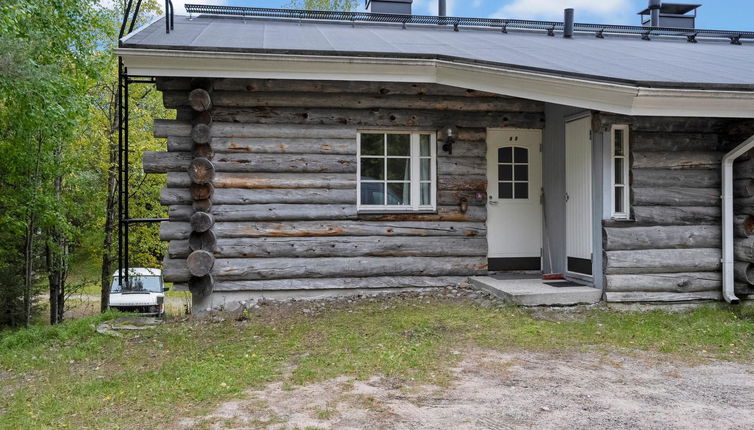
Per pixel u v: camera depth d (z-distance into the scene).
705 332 5.97
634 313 6.75
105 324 6.69
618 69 6.88
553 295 6.86
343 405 3.92
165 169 7.25
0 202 12.45
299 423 3.62
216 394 4.21
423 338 5.66
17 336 6.42
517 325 6.08
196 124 7.16
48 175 13.10
